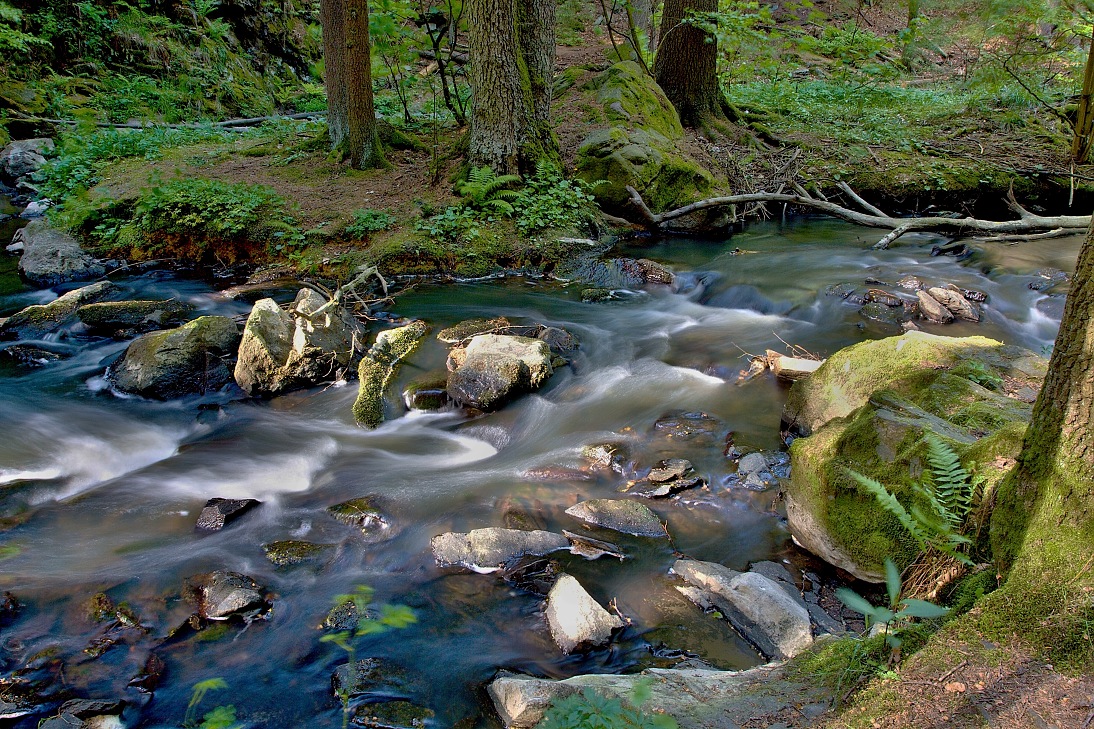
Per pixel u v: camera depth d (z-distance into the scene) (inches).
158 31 711.1
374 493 184.7
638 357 265.3
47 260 350.0
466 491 184.4
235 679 125.6
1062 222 326.0
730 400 228.1
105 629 136.9
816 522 147.9
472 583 150.0
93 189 422.6
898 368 184.5
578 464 195.0
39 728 113.9
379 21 425.1
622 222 405.1
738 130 513.7
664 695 105.0
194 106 671.1
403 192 390.9
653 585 148.5
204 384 242.5
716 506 175.0
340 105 442.6
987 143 506.9
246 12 832.3
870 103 579.2
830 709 95.7
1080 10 462.9
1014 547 101.1
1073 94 548.7
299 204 379.6
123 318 285.7
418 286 327.9
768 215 452.8
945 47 762.8
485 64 361.4
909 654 98.4
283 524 173.5
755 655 129.0
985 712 85.7
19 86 583.2
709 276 342.3
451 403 231.6
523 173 386.9
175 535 169.2
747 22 468.4
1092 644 88.7
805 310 300.0
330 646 133.1
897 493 130.6
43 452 204.1
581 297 324.2
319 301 265.1
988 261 341.7
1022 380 176.9
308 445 212.5
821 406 193.6
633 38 543.2
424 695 121.5
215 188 374.9
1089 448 93.7
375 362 245.8
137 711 119.2
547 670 126.4
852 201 459.5
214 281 346.9
